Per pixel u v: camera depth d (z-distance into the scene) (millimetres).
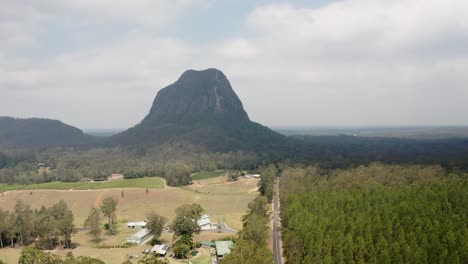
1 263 106438
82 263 91375
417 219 101500
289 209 128000
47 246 136125
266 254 89875
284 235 115125
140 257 116562
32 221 140500
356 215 113562
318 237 96938
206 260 112500
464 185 139125
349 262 87625
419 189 138375
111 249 129125
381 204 125438
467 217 105312
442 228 96500
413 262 83625
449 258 81875
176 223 131250
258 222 114938
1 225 135750
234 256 88250
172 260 113375
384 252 85938
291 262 93500
